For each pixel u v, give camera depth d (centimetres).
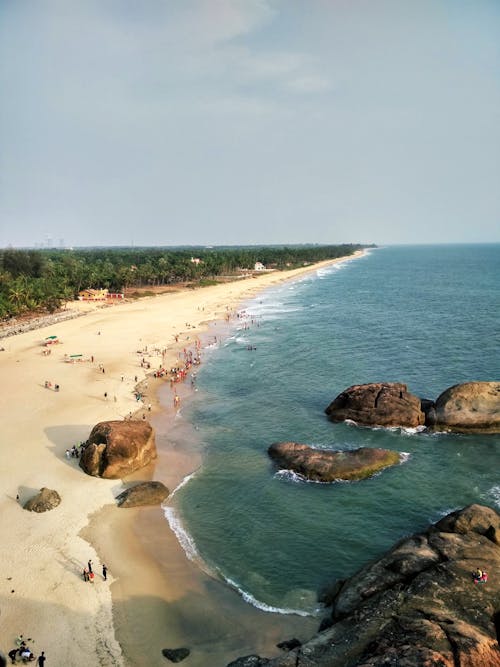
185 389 6338
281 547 3152
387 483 3872
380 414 4956
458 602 2317
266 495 3756
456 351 7894
